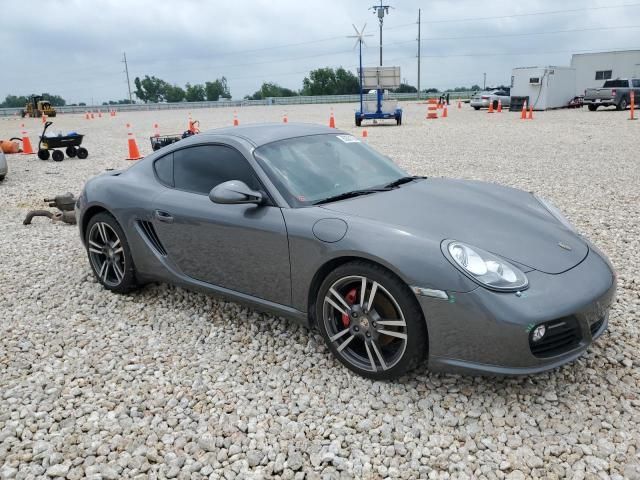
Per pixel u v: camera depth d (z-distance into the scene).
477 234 3.00
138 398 3.06
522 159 11.70
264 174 3.49
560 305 2.66
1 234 6.76
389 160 4.27
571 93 33.38
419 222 3.05
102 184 4.47
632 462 2.42
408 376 3.12
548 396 2.90
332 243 3.03
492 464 2.45
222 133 3.95
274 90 107.19
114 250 4.49
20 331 3.98
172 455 2.59
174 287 4.63
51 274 5.17
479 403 2.87
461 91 97.00
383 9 54.38
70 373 3.38
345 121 26.73
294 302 3.35
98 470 2.51
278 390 3.09
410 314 2.81
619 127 18.59
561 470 2.39
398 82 22.73
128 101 113.75
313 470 2.46
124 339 3.80
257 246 3.40
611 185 8.46
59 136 13.90
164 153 4.23
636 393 2.93
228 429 2.76
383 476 2.41
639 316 3.80
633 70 33.00
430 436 2.65
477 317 2.64
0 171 10.67
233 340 3.71
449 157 12.30
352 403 2.92
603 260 3.15
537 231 3.16
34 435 2.78
